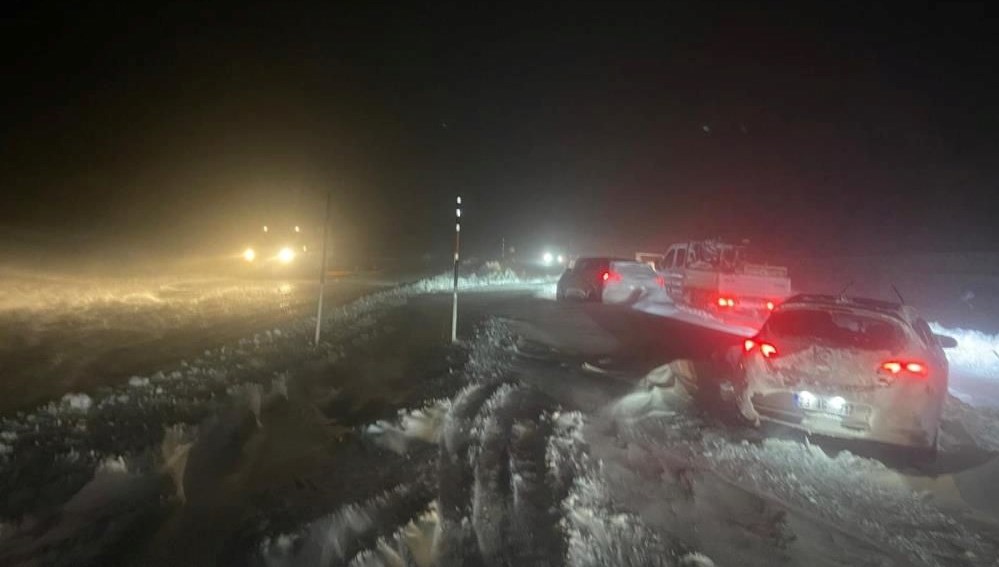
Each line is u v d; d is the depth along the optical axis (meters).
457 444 6.35
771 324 8.20
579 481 5.81
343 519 4.54
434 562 4.42
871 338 8.06
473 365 9.33
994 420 9.20
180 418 6.02
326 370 8.55
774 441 7.60
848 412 7.44
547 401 8.05
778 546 5.16
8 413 6.45
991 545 5.36
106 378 8.07
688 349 12.16
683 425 8.04
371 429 6.12
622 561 4.70
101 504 4.51
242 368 8.31
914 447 7.34
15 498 4.41
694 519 5.50
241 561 3.98
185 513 4.52
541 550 4.65
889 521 5.72
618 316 16.39
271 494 4.82
